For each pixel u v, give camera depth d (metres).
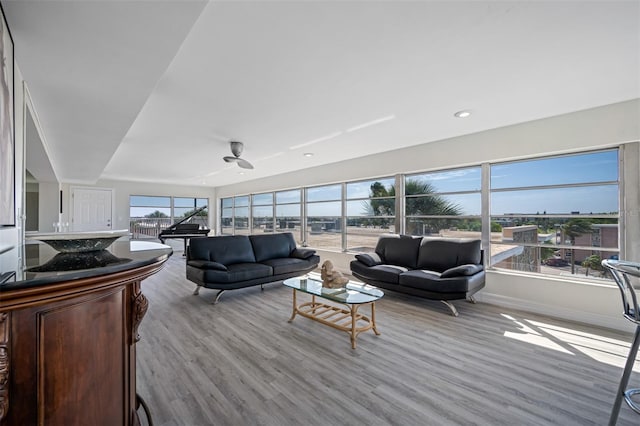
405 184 4.98
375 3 1.54
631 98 2.84
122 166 6.25
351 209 5.95
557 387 1.93
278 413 1.68
